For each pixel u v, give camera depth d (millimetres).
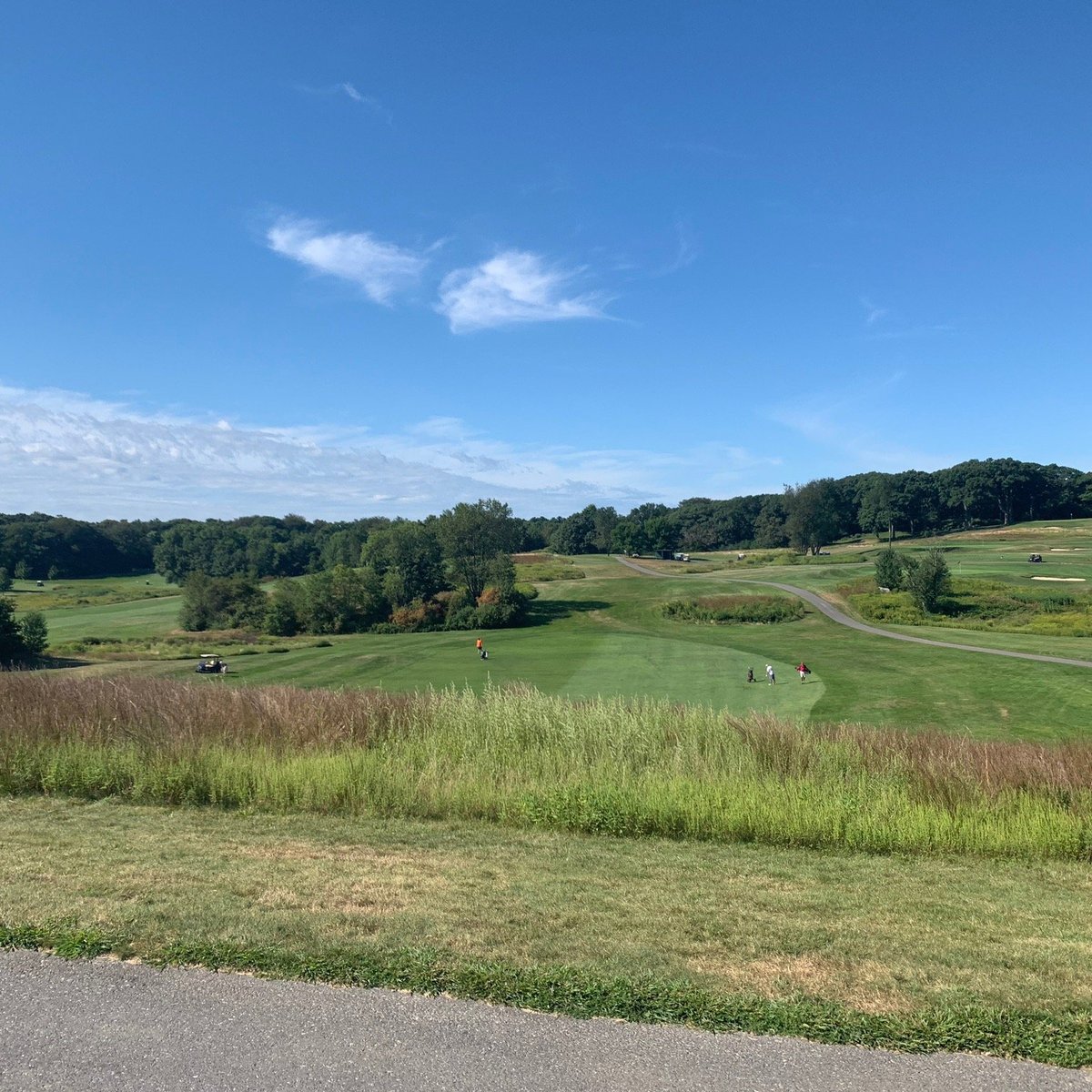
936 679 36875
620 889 5875
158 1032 3539
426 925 4773
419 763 10930
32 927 4551
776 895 5938
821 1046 3531
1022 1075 3361
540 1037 3535
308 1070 3270
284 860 6340
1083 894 6691
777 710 30562
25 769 10203
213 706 12727
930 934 5070
